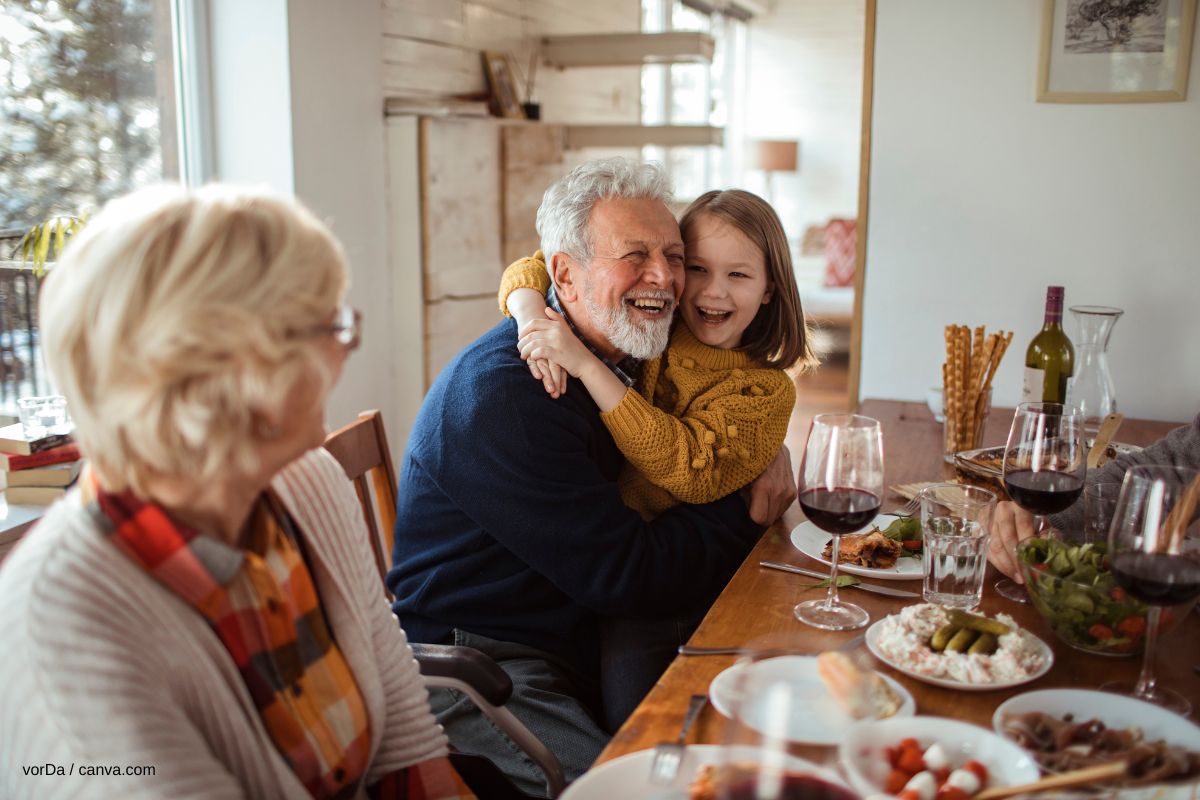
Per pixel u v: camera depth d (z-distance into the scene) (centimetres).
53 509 93
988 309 281
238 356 82
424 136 331
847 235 752
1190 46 252
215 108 292
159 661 88
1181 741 94
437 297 346
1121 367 274
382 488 180
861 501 123
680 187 764
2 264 231
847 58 874
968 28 268
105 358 81
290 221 88
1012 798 82
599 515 156
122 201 87
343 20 308
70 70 247
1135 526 102
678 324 185
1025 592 137
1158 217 263
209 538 92
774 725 73
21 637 84
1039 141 268
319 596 113
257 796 95
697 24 766
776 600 134
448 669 128
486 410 155
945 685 108
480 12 392
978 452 192
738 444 170
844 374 633
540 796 142
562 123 462
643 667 163
